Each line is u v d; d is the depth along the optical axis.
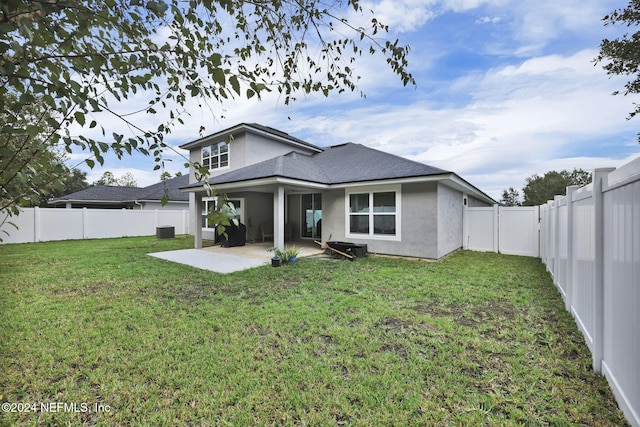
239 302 5.25
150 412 2.52
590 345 3.34
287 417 2.44
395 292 5.77
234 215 1.77
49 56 1.33
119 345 3.64
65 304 5.15
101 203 25.45
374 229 10.57
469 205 14.13
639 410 2.12
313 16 2.54
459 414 2.44
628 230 2.34
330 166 13.00
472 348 3.50
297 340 3.74
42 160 1.46
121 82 1.64
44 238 15.75
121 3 1.55
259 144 15.05
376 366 3.13
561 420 2.35
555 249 6.09
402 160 11.15
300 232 14.85
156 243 14.90
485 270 7.78
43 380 2.95
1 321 4.38
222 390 2.79
